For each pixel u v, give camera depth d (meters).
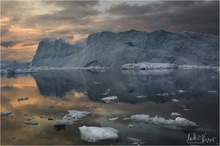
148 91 38.03
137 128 18.14
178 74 72.50
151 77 63.78
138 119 20.41
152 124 19.14
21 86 50.78
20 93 39.75
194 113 22.39
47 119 21.66
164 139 15.70
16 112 24.81
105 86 46.34
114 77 68.31
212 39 170.88
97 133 16.39
